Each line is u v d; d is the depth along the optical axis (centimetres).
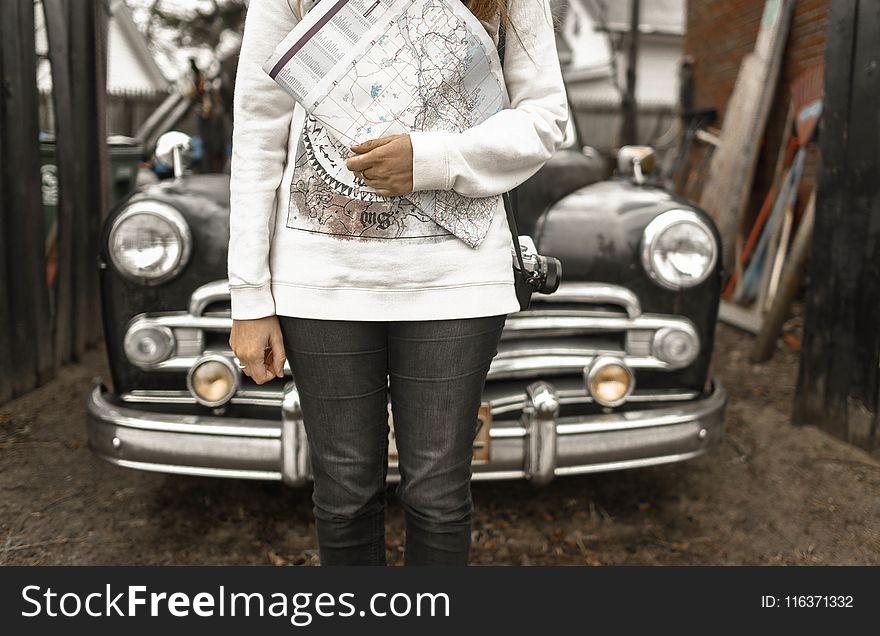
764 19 578
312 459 151
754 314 523
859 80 306
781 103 558
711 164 619
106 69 432
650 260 243
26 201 350
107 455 231
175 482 291
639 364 248
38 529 252
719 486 297
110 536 251
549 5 143
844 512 276
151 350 235
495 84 134
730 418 363
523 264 150
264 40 132
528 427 227
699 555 249
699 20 733
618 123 1667
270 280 135
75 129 399
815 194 338
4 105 327
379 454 149
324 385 139
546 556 246
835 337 328
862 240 310
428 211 129
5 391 347
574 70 2181
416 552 147
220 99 630
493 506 280
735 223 554
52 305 402
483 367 141
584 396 250
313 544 252
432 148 124
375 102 126
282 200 135
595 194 269
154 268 232
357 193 129
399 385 140
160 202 236
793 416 354
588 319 245
